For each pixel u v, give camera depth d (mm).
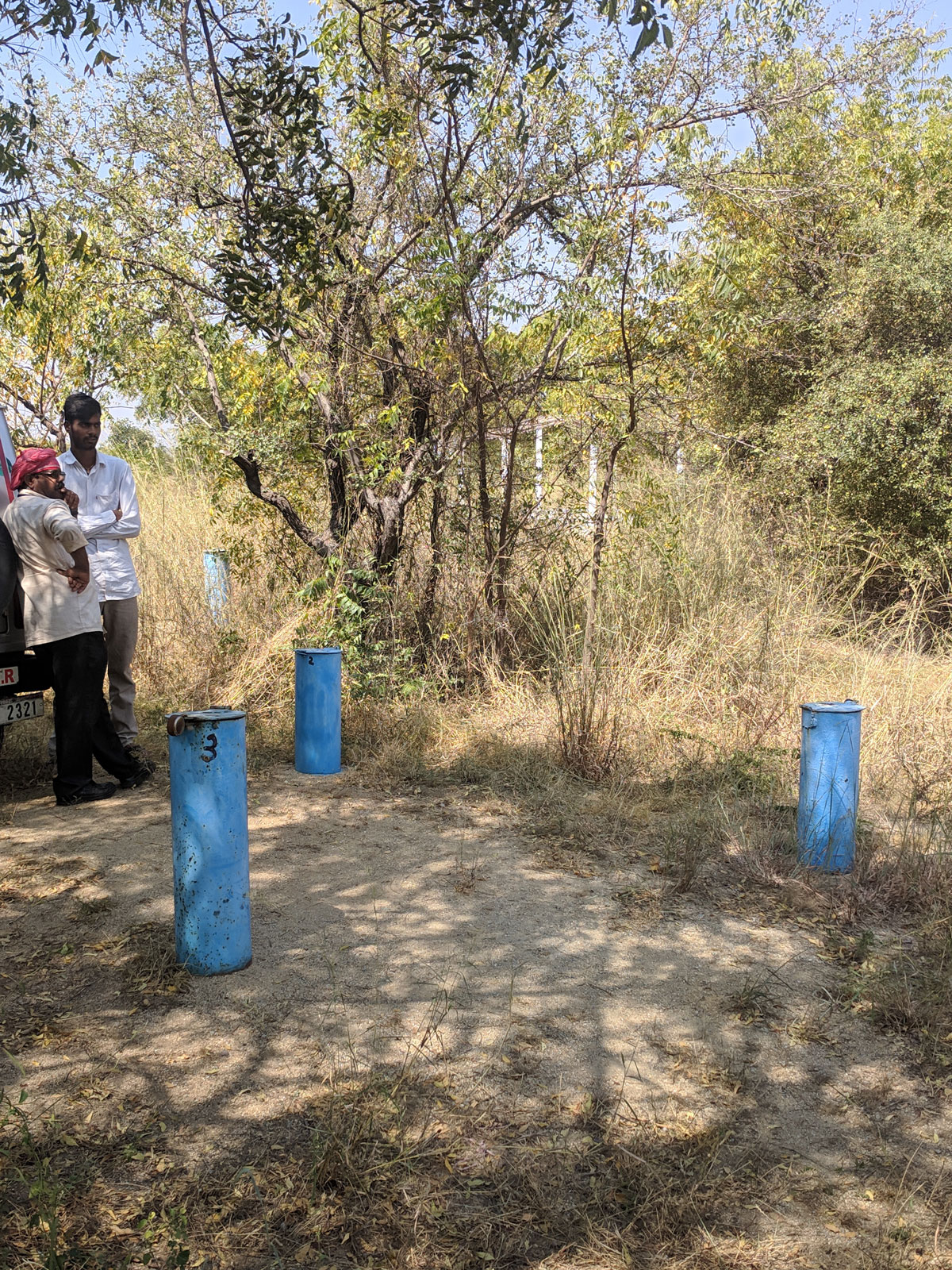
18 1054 3074
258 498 7758
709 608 8281
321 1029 3262
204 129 6652
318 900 4285
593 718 6395
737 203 7539
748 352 10336
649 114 6629
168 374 7500
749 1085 3049
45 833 4941
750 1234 2432
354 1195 2514
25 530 5137
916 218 10367
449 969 3701
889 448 9477
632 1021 3395
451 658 7648
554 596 8023
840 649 8242
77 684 5297
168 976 3559
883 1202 2561
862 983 3676
